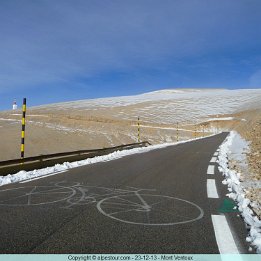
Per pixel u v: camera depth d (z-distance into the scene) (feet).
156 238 15.26
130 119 298.97
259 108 318.04
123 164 45.52
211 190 26.91
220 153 61.57
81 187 27.86
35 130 153.69
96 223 17.46
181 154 62.54
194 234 15.92
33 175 34.63
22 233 15.67
